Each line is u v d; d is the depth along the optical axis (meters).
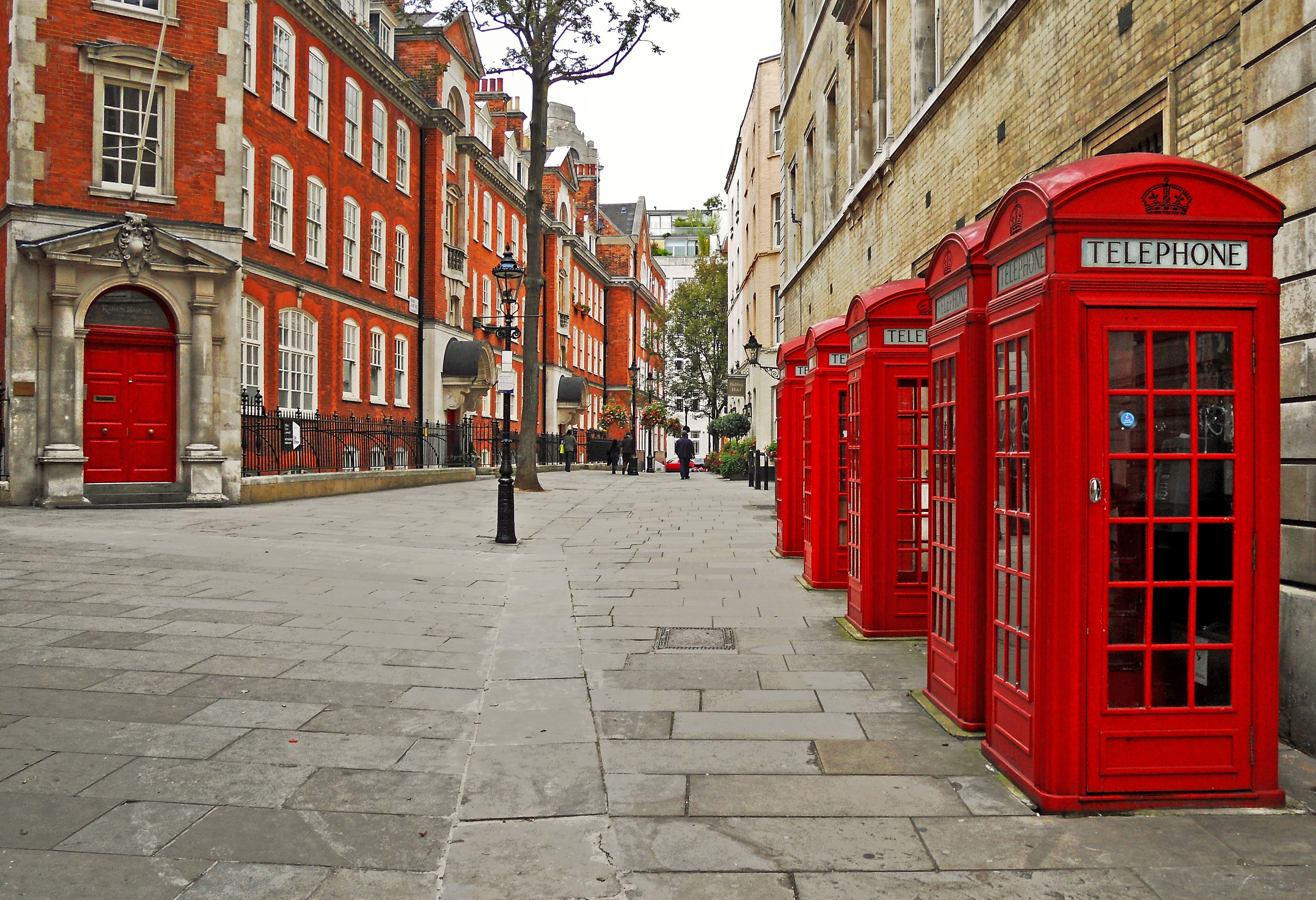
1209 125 5.61
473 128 35.94
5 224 16.17
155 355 17.22
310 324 23.52
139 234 16.52
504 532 12.77
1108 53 6.93
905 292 6.76
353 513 16.83
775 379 26.67
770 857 3.33
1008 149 9.01
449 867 3.26
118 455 16.92
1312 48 4.61
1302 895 3.04
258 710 5.01
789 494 11.32
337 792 3.95
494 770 4.18
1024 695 3.97
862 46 16.05
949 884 3.13
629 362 67.12
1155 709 3.77
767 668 5.96
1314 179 4.61
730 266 51.00
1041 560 3.80
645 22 23.36
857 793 3.93
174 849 3.39
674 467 54.31
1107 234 3.79
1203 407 3.81
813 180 21.89
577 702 5.21
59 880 3.14
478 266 37.81
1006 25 9.05
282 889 3.12
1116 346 3.78
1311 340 4.60
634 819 3.67
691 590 8.97
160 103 17.25
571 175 54.06
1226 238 3.83
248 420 18.84
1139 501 3.80
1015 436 4.16
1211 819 3.67
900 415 6.77
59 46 16.31
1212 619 3.82
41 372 16.08
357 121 26.42
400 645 6.57
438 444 29.94
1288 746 4.62
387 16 29.28
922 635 6.80
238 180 18.00
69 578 8.55
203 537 11.99
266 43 21.09
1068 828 3.59
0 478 16.11
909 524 6.81
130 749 4.37
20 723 4.67
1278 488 3.81
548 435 46.47
